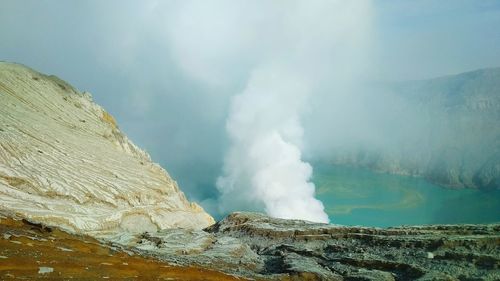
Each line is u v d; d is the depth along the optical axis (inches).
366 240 2079.2
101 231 2021.4
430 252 1804.9
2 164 1948.8
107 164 2785.4
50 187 2063.2
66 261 1092.5
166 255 1579.7
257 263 1875.0
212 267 1537.9
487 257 1664.6
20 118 2455.7
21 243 1115.3
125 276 1120.2
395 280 1635.1
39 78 3216.0
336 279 1630.2
